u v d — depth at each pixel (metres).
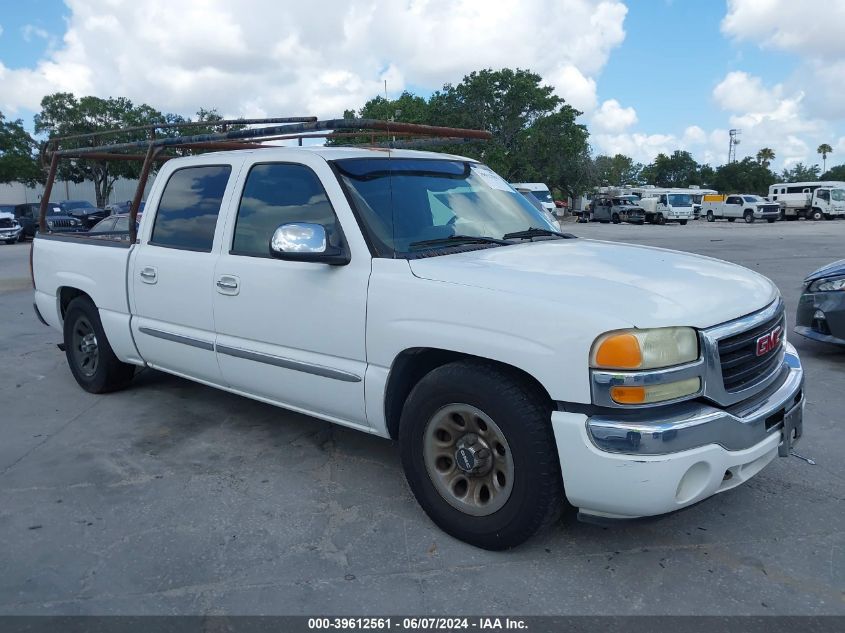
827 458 4.22
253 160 4.18
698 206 49.75
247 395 4.33
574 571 3.04
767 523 3.44
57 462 4.30
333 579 3.01
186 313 4.46
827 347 7.01
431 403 3.23
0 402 5.54
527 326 2.87
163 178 4.78
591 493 2.79
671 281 3.11
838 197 44.47
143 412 5.20
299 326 3.77
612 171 73.50
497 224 4.07
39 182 45.56
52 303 5.84
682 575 3.01
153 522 3.53
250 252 4.08
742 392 2.97
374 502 3.72
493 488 3.11
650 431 2.68
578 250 3.67
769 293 3.36
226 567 3.11
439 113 44.91
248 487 3.92
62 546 3.30
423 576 3.02
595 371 2.71
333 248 3.49
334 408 3.74
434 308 3.17
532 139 46.53
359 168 3.85
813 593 2.87
